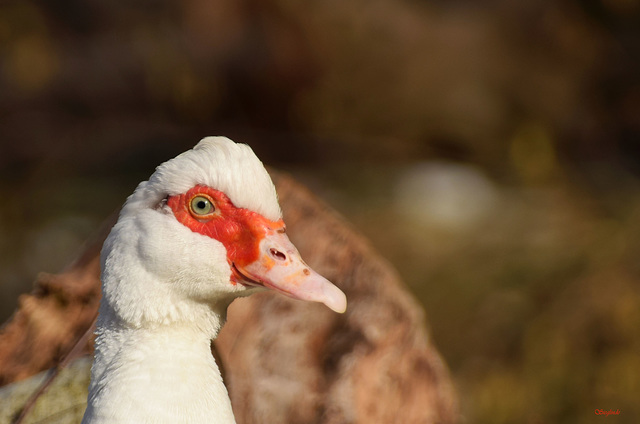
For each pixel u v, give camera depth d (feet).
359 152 41.70
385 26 43.39
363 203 34.63
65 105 42.63
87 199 36.11
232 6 43.80
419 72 43.01
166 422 9.25
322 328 14.61
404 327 14.82
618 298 23.95
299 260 9.71
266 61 42.98
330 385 13.91
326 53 43.29
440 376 14.80
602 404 21.84
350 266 15.42
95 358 9.73
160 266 9.41
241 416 13.35
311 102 43.21
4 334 14.01
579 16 45.09
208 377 9.68
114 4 44.60
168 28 44.16
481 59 43.24
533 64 43.47
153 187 9.62
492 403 22.30
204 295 9.67
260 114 43.55
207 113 43.47
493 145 41.81
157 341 9.53
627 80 43.24
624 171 38.68
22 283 30.14
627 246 26.66
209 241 9.58
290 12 43.32
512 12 44.75
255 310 14.58
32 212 35.06
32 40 43.24
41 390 13.05
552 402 22.17
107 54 43.68
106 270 9.56
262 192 9.68
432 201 34.32
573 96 42.96
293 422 13.55
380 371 14.20
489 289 26.37
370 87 42.96
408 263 29.04
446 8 45.09
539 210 33.04
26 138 40.70
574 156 40.93
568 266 26.40
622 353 22.75
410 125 42.50
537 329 24.03
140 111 43.42
